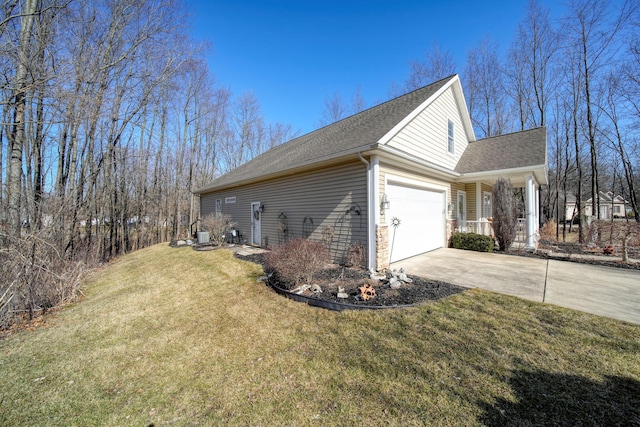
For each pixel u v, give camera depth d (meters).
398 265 6.82
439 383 2.42
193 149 20.34
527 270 6.20
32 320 4.90
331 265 7.05
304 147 10.48
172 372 2.96
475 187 11.55
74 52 9.20
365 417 2.11
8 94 6.83
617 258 7.28
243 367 2.92
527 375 2.47
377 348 3.05
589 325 3.37
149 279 7.49
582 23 13.17
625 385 2.30
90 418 2.37
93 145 11.30
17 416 2.45
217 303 4.98
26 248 5.15
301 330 3.63
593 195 12.84
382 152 6.04
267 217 10.35
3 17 6.43
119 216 14.66
